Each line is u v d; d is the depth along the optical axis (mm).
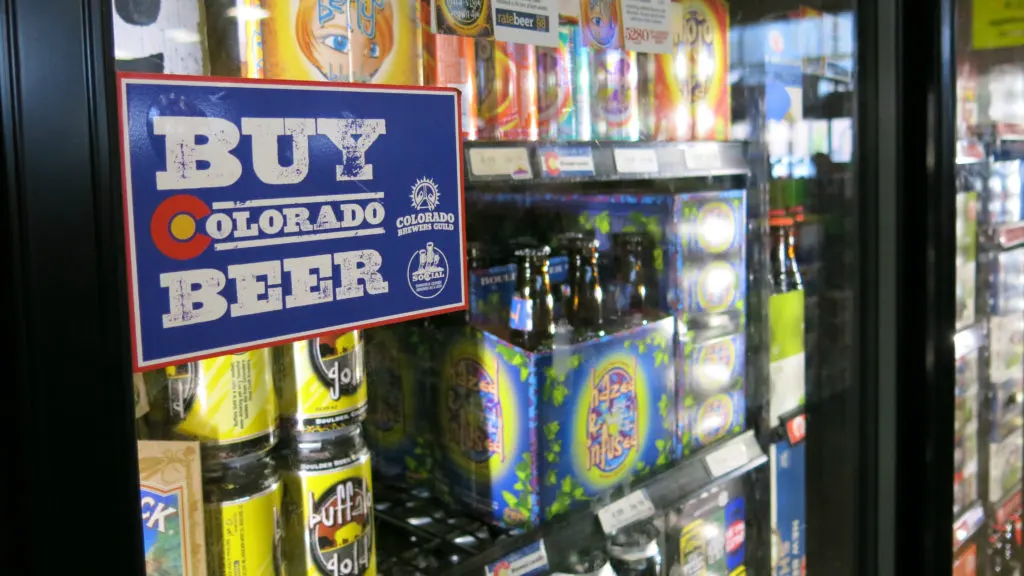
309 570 962
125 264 616
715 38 1544
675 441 1497
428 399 1365
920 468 1634
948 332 1636
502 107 1178
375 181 850
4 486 573
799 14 1695
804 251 1807
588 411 1290
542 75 1258
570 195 1593
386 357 1351
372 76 947
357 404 991
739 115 1665
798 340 1777
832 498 1773
